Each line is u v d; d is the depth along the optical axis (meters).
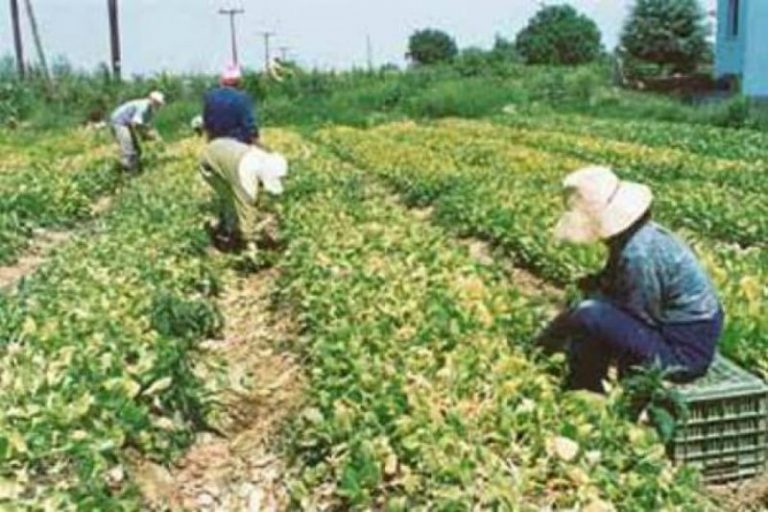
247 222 13.04
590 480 5.68
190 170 20.81
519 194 15.34
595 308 6.99
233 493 6.85
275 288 11.34
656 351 6.86
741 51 43.75
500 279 10.23
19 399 6.81
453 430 6.17
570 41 74.44
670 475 5.86
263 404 8.25
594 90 49.31
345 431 6.53
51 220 16.73
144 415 6.93
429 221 15.75
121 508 5.84
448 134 30.98
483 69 56.66
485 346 7.54
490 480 5.68
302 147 26.62
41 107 45.06
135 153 22.62
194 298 10.39
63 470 6.20
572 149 25.31
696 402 6.66
